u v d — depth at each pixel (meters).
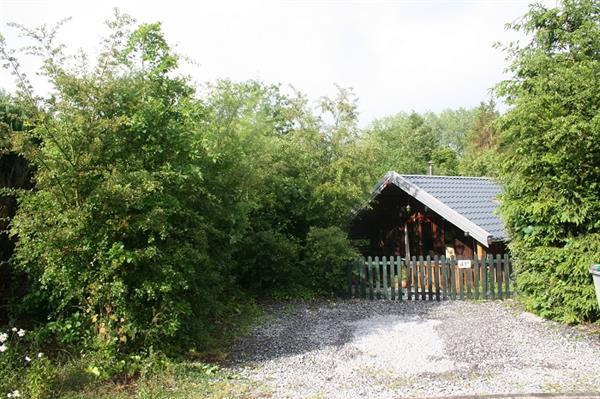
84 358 6.12
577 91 7.99
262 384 5.99
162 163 6.88
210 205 8.10
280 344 8.00
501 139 9.34
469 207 14.59
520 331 8.29
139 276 6.52
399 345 7.80
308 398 5.46
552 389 5.48
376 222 18.05
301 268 12.93
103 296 6.24
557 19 8.80
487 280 11.91
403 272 12.52
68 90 6.20
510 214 9.29
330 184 13.47
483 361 6.80
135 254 6.16
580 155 8.00
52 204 6.22
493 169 9.91
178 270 6.82
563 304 8.66
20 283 7.30
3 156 7.16
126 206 6.11
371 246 18.06
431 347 7.62
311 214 13.69
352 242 14.52
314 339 8.30
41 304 7.21
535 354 7.02
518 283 9.65
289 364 6.88
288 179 13.66
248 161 10.60
